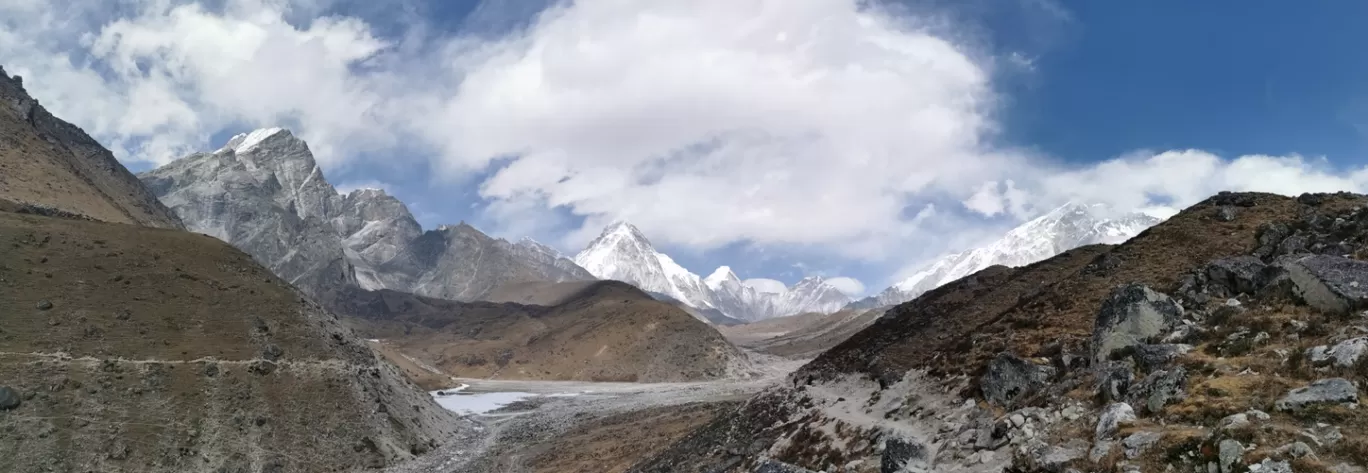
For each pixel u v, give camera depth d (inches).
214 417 2608.3
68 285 2923.2
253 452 2564.0
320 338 3321.9
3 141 4675.2
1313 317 1109.1
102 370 2586.1
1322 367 948.0
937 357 1935.3
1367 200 1900.8
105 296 2957.7
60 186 4579.2
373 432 2960.1
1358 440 758.5
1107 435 1011.3
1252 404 906.7
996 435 1221.7
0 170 4266.7
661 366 7819.9
